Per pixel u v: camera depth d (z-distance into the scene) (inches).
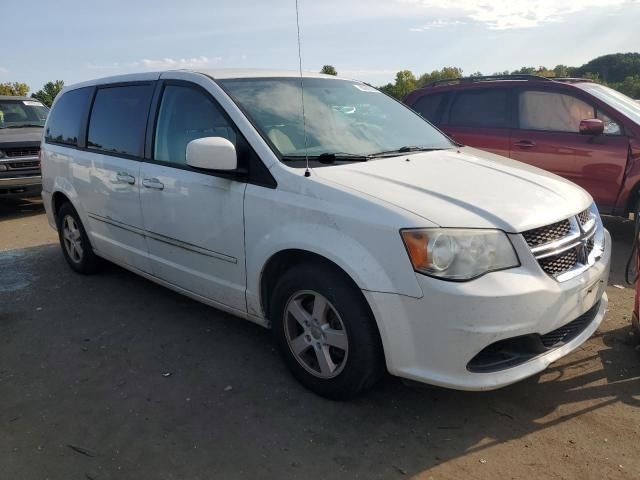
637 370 129.0
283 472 99.0
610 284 185.2
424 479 96.3
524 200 112.2
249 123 129.4
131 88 169.8
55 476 99.7
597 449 102.5
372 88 177.9
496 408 116.0
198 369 135.5
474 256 99.1
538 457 100.9
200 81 144.4
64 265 223.3
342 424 112.0
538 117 250.7
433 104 288.5
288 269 124.3
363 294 104.4
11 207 368.5
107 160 171.8
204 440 108.3
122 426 113.6
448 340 98.6
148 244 160.7
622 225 264.4
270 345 147.2
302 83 152.2
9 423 115.9
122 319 166.6
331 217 109.0
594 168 232.1
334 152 131.6
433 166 129.4
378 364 110.7
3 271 218.4
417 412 115.3
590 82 258.2
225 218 131.0
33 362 141.9
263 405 119.3
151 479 98.3
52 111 217.2
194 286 148.6
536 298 100.2
